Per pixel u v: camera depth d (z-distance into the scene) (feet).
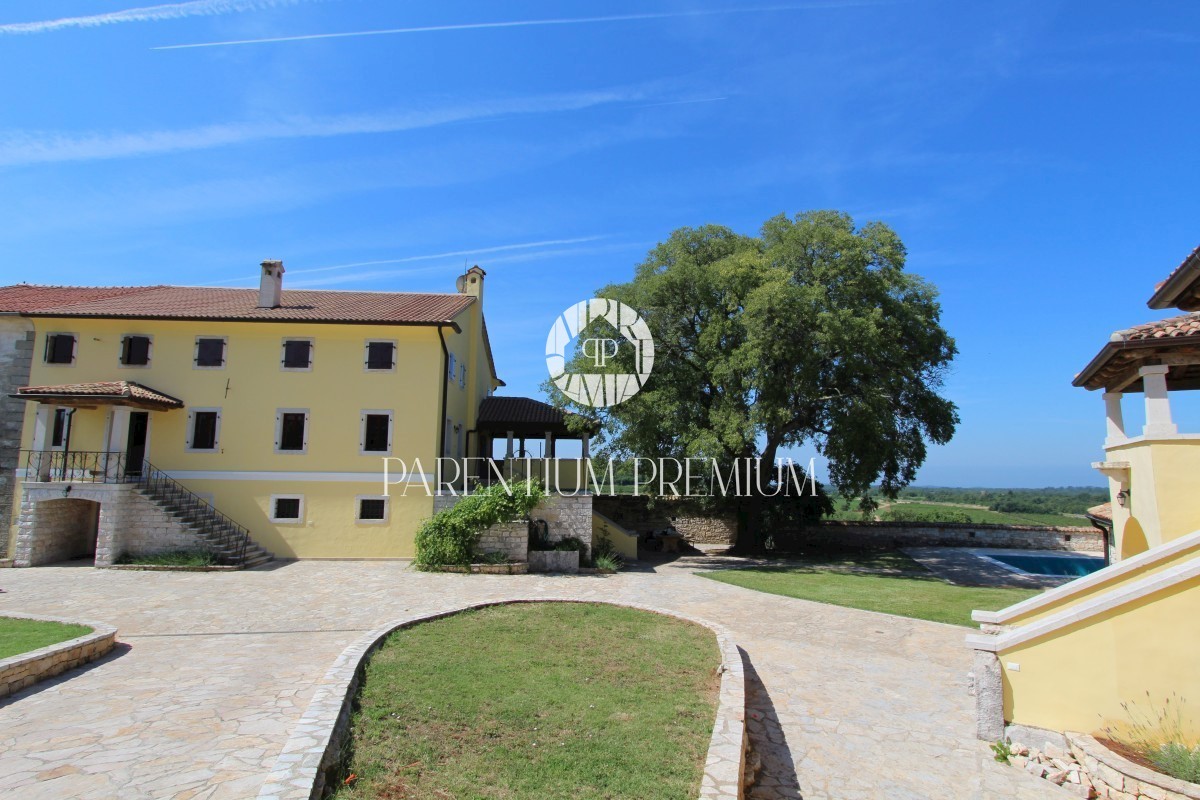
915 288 80.94
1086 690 22.31
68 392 57.00
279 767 16.05
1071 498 256.52
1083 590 25.55
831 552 86.63
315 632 34.24
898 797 19.79
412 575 55.16
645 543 91.30
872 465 69.26
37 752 18.61
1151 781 18.25
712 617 42.57
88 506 63.67
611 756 18.74
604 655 29.55
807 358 65.98
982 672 24.11
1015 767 21.84
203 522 60.34
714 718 22.06
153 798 15.99
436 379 66.54
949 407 80.18
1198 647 20.95
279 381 65.77
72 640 27.63
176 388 64.95
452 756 18.54
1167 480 27.99
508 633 32.91
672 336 76.02
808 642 37.09
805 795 19.76
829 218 76.38
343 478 64.85
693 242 81.82
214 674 26.48
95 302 71.20
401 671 25.73
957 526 91.15
